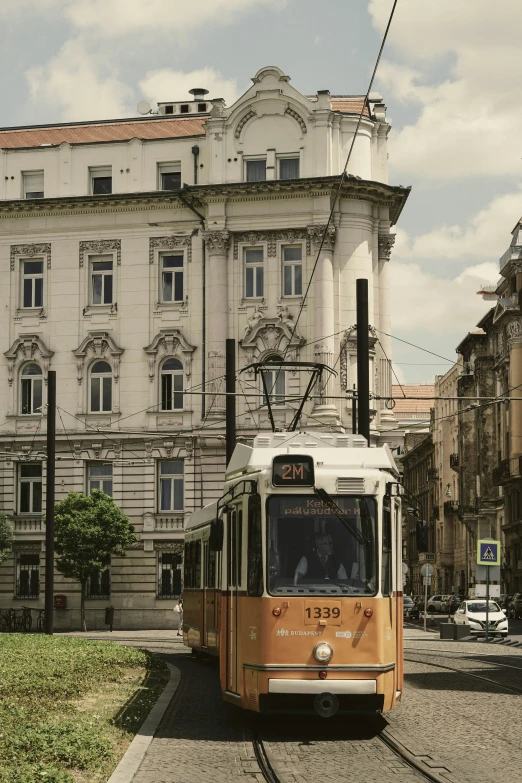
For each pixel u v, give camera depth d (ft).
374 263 177.58
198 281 178.09
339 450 52.03
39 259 183.62
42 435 179.63
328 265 172.86
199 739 48.32
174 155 179.93
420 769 40.86
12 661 70.54
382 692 48.55
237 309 175.94
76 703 57.72
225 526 57.67
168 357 178.29
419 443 419.54
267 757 43.57
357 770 40.88
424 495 414.00
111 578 175.52
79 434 178.70
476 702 62.18
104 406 180.55
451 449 361.92
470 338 316.81
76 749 40.57
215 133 177.37
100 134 188.34
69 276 181.88
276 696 48.70
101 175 182.70
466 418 327.47
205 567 90.74
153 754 44.11
